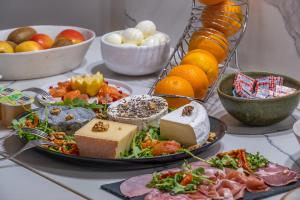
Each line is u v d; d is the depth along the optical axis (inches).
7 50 65.4
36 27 74.3
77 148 47.3
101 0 83.3
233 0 64.6
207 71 58.4
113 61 65.1
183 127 47.4
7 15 96.6
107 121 48.6
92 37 69.9
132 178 43.2
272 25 62.1
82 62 72.4
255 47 64.6
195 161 46.8
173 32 74.4
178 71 56.9
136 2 78.1
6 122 53.8
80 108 52.8
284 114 51.6
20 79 65.8
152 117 49.6
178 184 40.8
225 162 43.9
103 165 45.3
